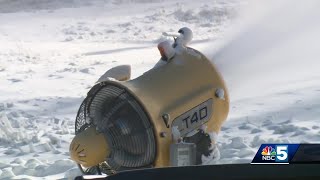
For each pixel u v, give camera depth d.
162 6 93.62
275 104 22.66
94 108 12.22
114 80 12.09
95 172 12.40
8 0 112.00
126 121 11.85
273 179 5.15
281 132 18.06
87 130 12.16
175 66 12.66
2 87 32.78
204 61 12.80
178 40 13.05
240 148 16.02
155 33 67.62
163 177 5.31
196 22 75.00
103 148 11.95
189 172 5.34
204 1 93.50
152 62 41.22
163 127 11.80
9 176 14.74
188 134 12.21
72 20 83.44
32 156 17.39
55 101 27.28
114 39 63.34
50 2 106.75
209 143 12.28
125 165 11.94
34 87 32.59
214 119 12.70
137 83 12.21
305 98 23.50
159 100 12.00
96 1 103.25
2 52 53.09
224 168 5.37
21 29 74.75
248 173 5.23
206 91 12.55
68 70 39.16
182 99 12.24
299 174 5.14
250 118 20.47
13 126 22.16
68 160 15.44
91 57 47.56
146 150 11.75
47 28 75.00
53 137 18.91
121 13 89.25
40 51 53.78
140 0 101.62
